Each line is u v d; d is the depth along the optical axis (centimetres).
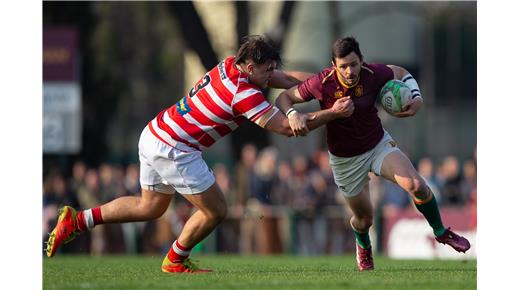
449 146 10131
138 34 10200
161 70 10794
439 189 6056
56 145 5684
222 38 8088
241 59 2672
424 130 9956
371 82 2791
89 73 8281
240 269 3100
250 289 2347
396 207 5809
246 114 2689
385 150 2855
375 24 9794
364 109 2795
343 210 5856
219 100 2689
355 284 2433
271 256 5088
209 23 8612
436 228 2873
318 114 2680
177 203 6175
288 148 9119
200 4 8600
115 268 3186
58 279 2706
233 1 7412
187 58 10125
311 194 5844
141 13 10019
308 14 9181
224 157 8738
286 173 5928
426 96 10069
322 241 5834
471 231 5509
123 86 9275
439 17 10219
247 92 2673
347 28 9469
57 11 7856
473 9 10119
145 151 2775
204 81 2742
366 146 2850
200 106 2711
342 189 2952
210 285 2438
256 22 8312
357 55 2681
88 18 8056
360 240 3036
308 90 2802
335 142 2864
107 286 2450
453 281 2500
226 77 2692
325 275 2733
